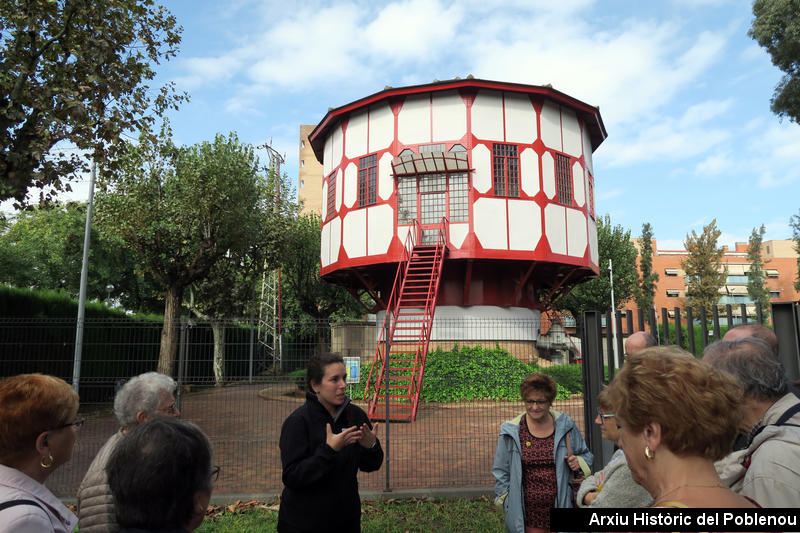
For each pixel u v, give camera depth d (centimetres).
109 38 873
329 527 313
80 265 2955
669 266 7731
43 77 863
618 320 560
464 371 1483
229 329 1084
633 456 149
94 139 855
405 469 807
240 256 2233
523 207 1823
